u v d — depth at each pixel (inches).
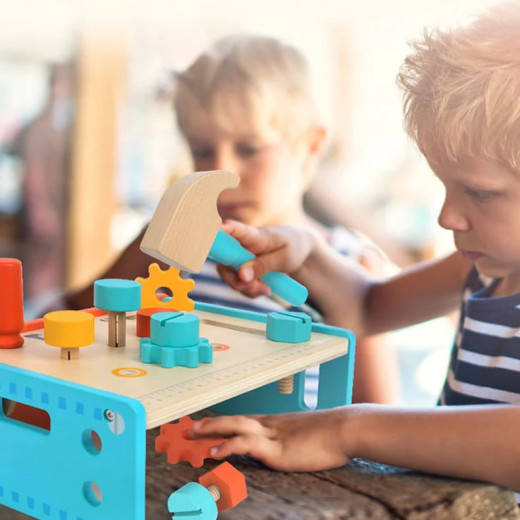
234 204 59.0
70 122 59.8
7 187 60.0
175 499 17.5
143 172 60.2
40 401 18.5
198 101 58.9
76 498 17.9
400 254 55.6
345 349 25.7
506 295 35.0
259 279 27.9
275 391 27.4
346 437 21.1
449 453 20.3
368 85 55.6
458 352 36.9
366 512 18.6
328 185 57.4
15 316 22.3
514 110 25.7
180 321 21.3
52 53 59.3
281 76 57.6
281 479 20.6
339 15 56.0
